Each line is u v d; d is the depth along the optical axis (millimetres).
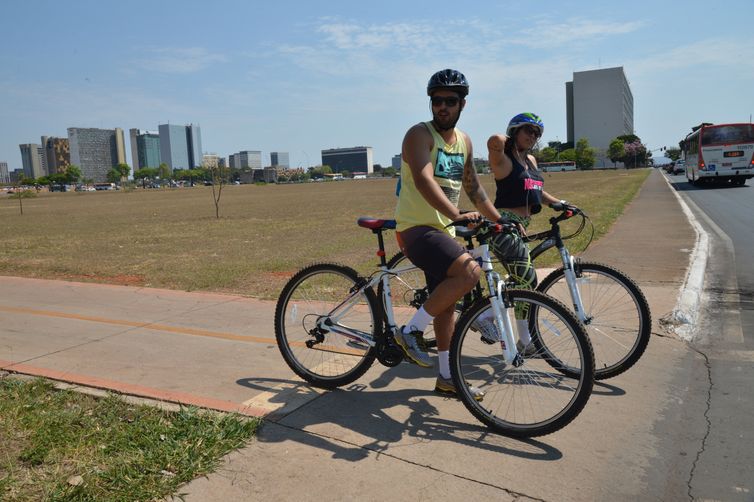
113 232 19141
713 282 7281
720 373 4219
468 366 4168
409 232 3652
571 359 3895
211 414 3553
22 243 15789
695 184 32312
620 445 3207
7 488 2738
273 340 5266
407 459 3074
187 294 7379
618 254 9180
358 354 4289
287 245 13547
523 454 3129
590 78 160375
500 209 4375
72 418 3520
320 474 2926
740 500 2676
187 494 2746
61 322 6102
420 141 3484
